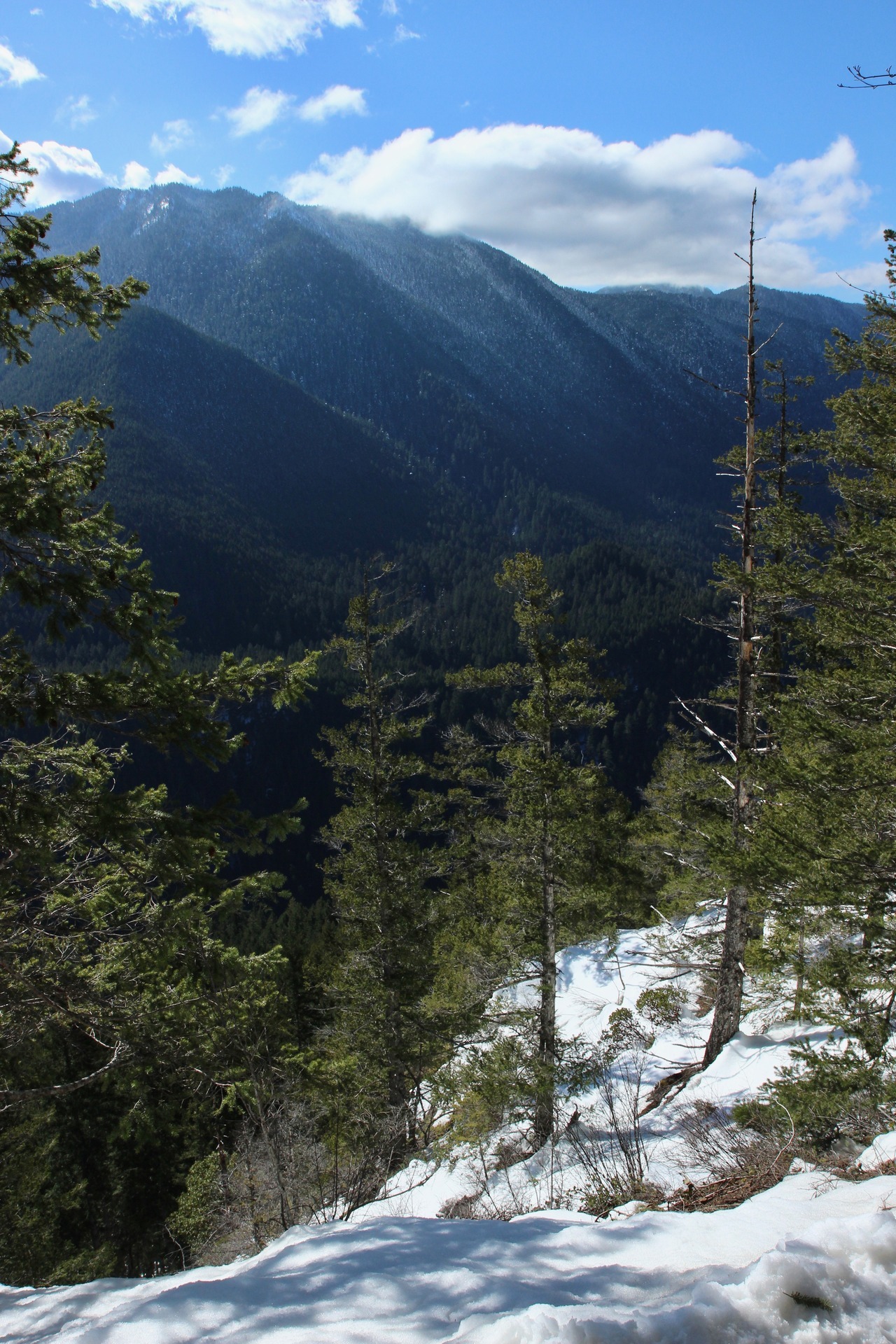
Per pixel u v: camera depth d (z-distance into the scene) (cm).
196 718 513
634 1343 224
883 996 715
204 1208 1030
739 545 1184
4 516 474
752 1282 247
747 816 1128
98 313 521
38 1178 1387
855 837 723
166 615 511
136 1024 646
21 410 525
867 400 1027
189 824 507
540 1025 1288
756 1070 1033
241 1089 745
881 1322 234
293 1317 302
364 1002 1481
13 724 493
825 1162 566
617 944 1828
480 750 1404
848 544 894
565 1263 355
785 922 757
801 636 1088
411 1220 443
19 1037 636
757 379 1145
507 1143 1194
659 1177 686
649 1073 1304
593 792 1300
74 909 648
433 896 1524
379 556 1476
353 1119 1171
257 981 729
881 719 864
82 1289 436
